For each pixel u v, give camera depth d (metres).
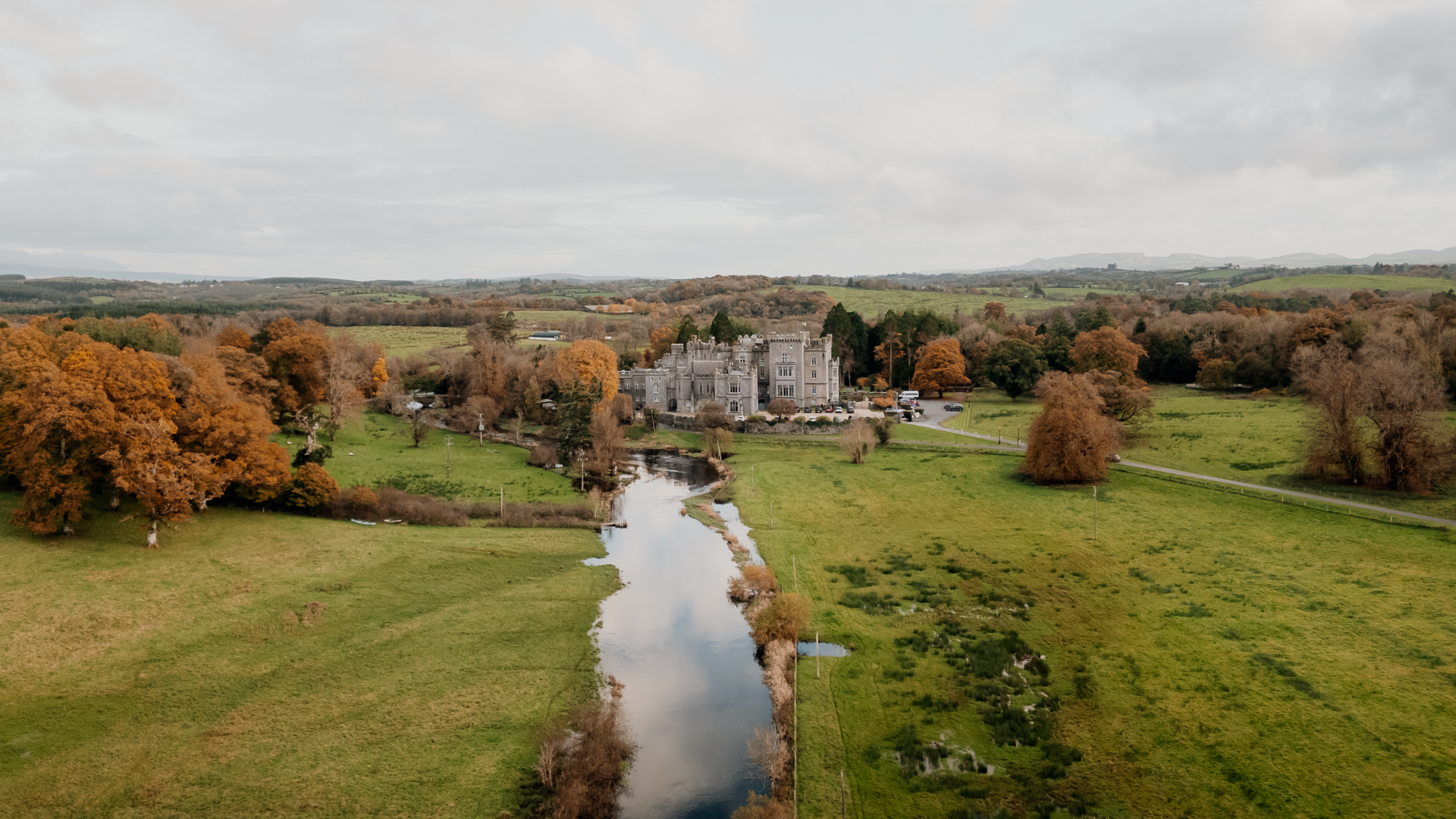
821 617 58.12
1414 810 34.66
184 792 36.97
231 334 136.50
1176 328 171.12
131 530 66.81
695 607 62.03
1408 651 47.94
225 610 55.50
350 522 77.94
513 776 39.22
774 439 134.00
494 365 151.38
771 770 39.78
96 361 68.75
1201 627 52.94
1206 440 105.75
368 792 37.47
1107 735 41.75
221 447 72.75
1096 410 96.62
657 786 39.56
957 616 57.53
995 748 41.34
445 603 60.22
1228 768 38.38
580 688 48.44
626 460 119.00
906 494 92.81
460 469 104.12
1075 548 70.50
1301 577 60.19
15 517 61.41
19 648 47.50
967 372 188.75
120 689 44.97
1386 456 79.50
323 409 135.50
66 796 36.16
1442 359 116.44
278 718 43.38
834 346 194.25
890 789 38.41
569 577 67.62
